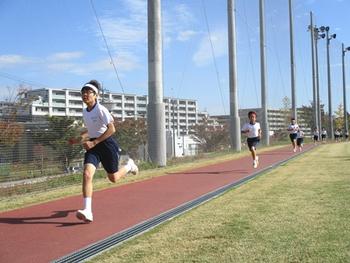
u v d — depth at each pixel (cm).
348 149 2936
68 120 1504
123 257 565
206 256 558
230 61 3331
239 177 1423
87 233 704
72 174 1442
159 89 2022
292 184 1165
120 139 2102
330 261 529
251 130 1744
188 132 5144
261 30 4409
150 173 1608
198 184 1272
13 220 812
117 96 5906
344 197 932
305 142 5378
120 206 933
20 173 1314
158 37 2019
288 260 537
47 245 641
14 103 1603
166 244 616
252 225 706
